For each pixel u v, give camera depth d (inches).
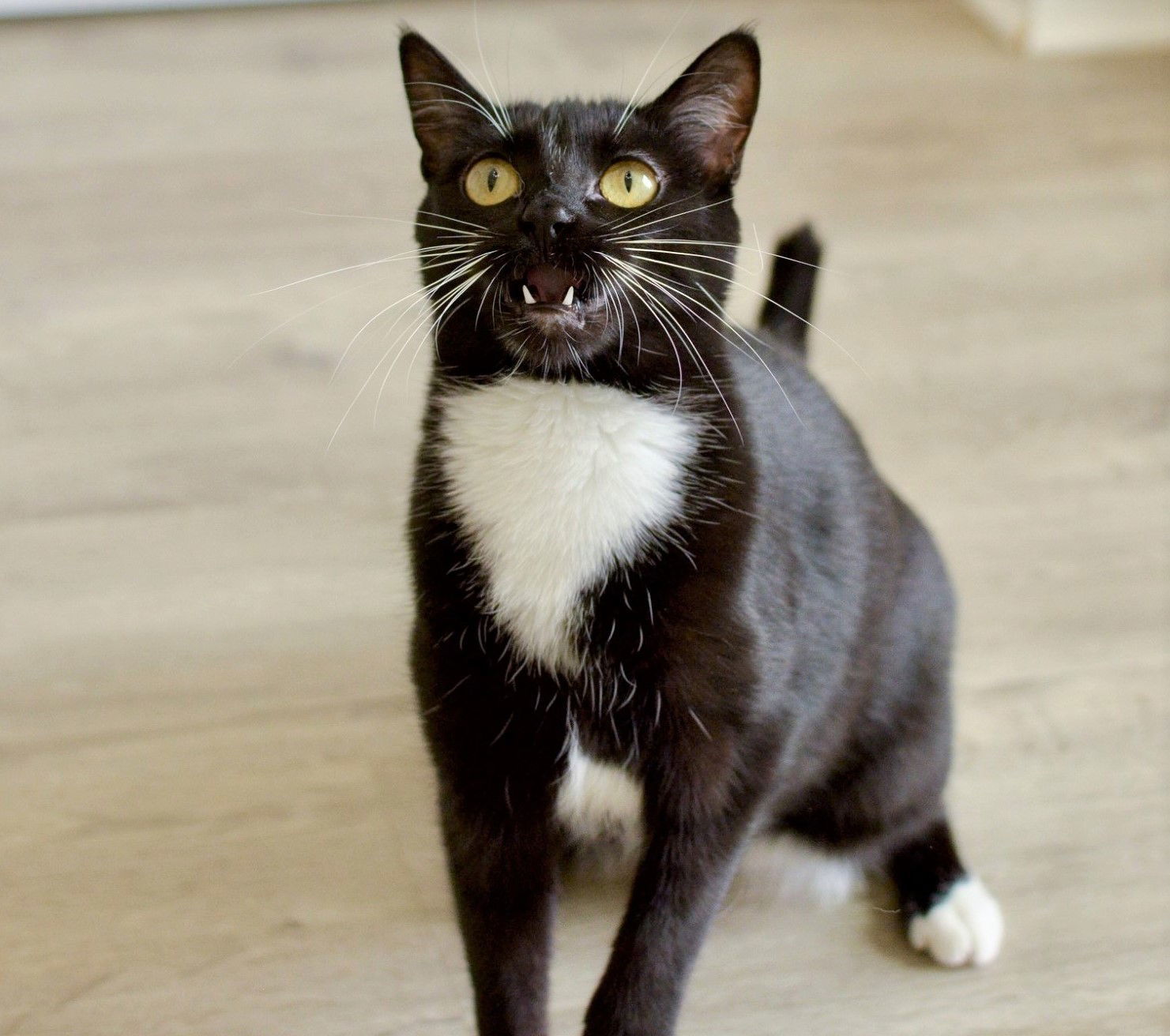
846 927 61.4
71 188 114.3
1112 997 57.9
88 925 60.6
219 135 122.0
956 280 104.3
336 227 109.3
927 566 62.9
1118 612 77.3
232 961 59.2
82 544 81.0
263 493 84.8
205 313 100.0
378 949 59.9
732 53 51.0
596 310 48.6
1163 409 92.4
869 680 58.9
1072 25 135.8
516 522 50.4
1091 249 108.2
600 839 57.7
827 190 114.1
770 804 54.9
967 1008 57.6
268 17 141.9
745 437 51.9
